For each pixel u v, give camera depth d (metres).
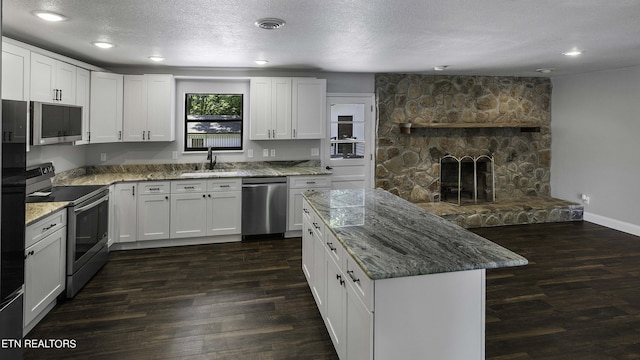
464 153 6.39
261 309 3.21
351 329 2.08
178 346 2.66
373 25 3.09
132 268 4.13
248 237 5.27
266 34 3.37
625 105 5.42
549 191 6.67
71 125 3.93
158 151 5.36
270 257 4.49
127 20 2.96
